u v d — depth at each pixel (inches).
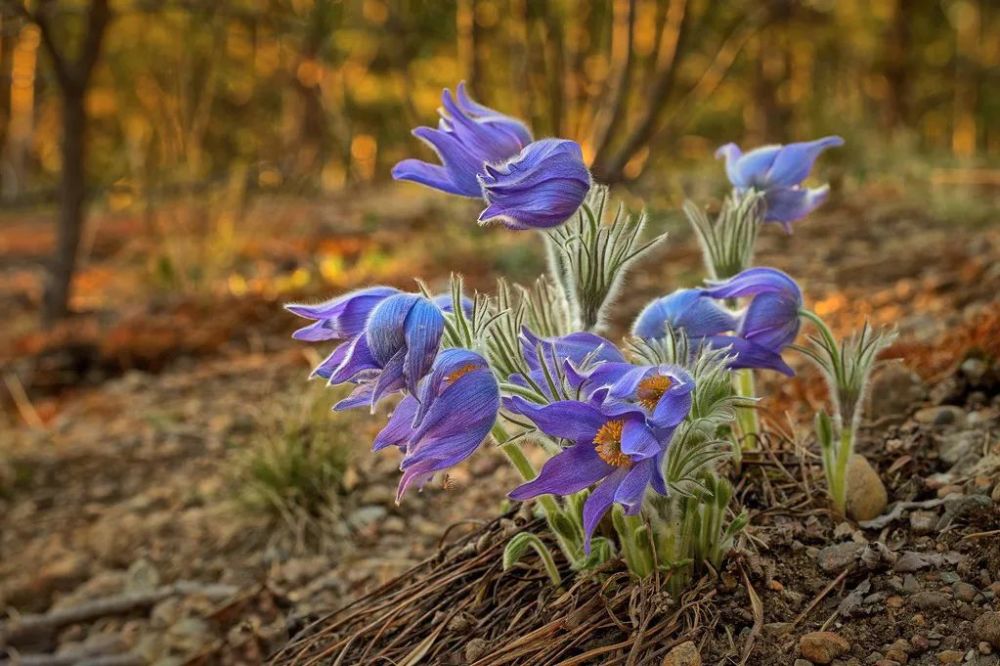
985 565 89.7
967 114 876.0
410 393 76.8
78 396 241.9
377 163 804.0
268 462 163.2
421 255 327.6
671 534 88.2
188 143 430.6
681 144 769.6
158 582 156.6
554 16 420.8
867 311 195.8
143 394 232.5
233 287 315.6
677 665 82.1
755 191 105.8
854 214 300.2
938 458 111.0
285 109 721.6
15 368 256.7
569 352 84.0
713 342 91.4
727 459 105.7
